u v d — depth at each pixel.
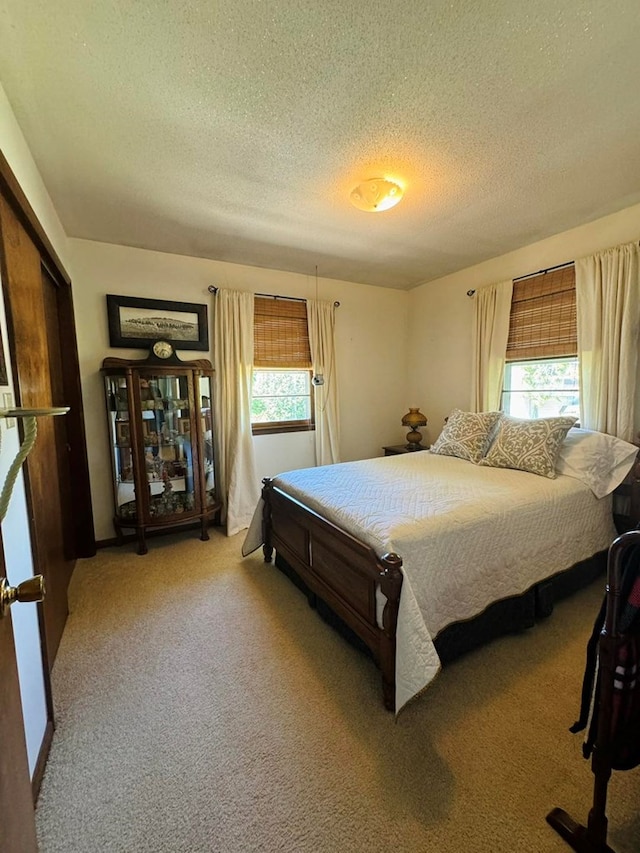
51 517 1.94
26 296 1.69
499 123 1.69
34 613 1.33
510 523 1.87
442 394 4.13
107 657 1.80
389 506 1.88
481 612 1.76
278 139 1.78
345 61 1.35
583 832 1.02
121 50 1.30
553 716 1.45
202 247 3.13
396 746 1.33
